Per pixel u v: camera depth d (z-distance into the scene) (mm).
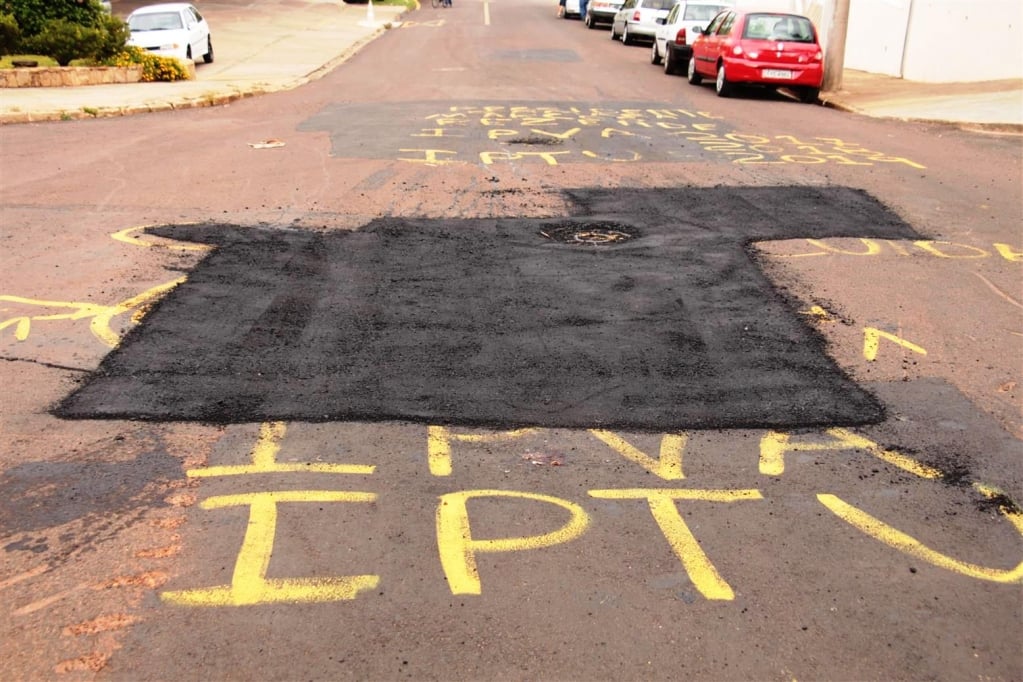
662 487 4273
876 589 3574
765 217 8758
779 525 3984
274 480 4285
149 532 3879
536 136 12828
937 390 5273
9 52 19062
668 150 11898
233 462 4434
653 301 6582
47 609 3400
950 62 18531
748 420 4902
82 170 10695
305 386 5230
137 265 7234
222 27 32062
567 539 3857
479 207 9070
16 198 9359
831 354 5734
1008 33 17406
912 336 6039
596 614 3395
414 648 3207
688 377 5391
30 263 7281
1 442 4594
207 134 13148
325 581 3564
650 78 19969
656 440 4695
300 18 36281
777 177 10383
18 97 16031
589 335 5977
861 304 6582
